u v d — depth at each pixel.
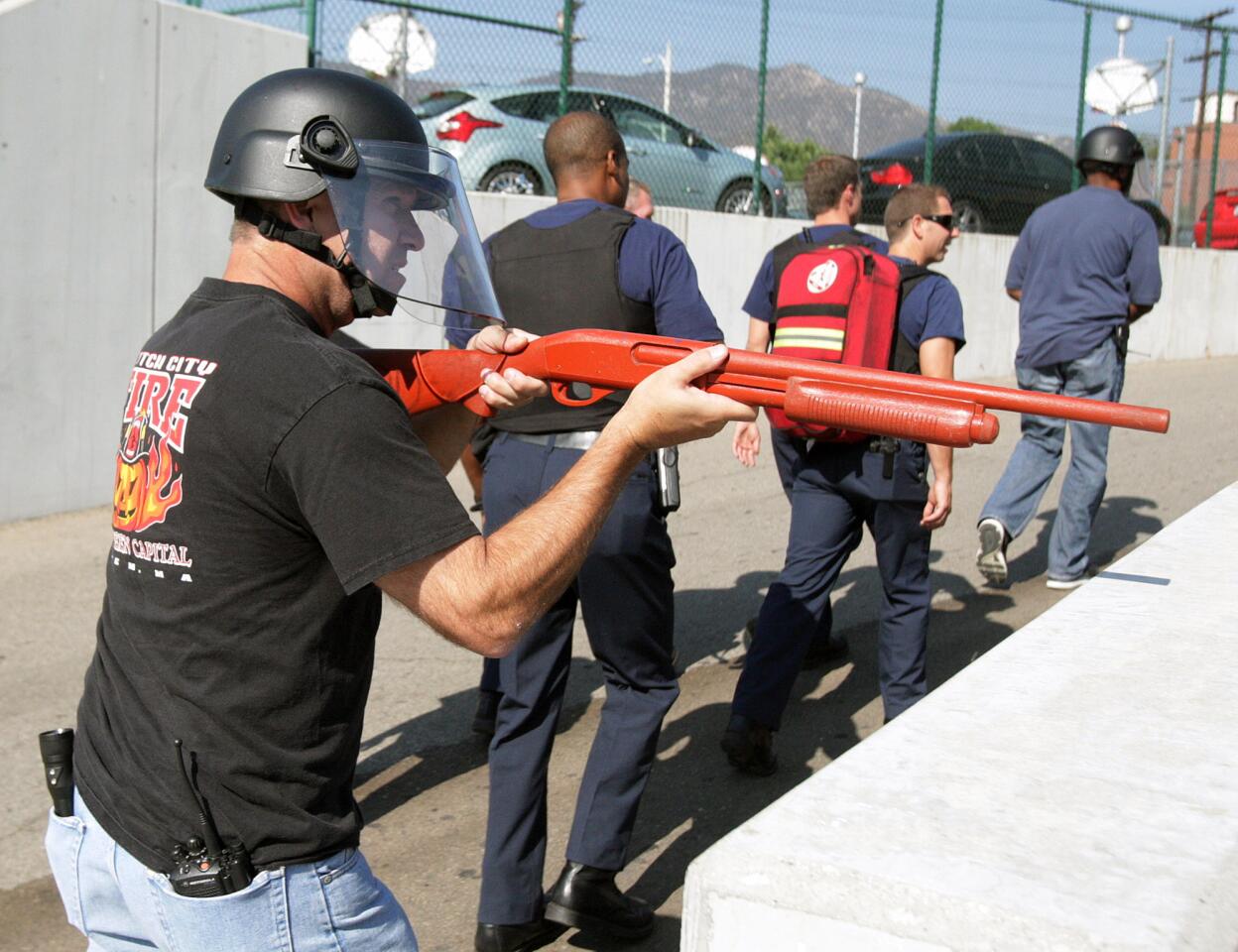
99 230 6.62
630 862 3.45
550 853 3.53
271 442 1.46
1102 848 1.13
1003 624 5.35
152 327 6.94
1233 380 12.42
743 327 10.66
